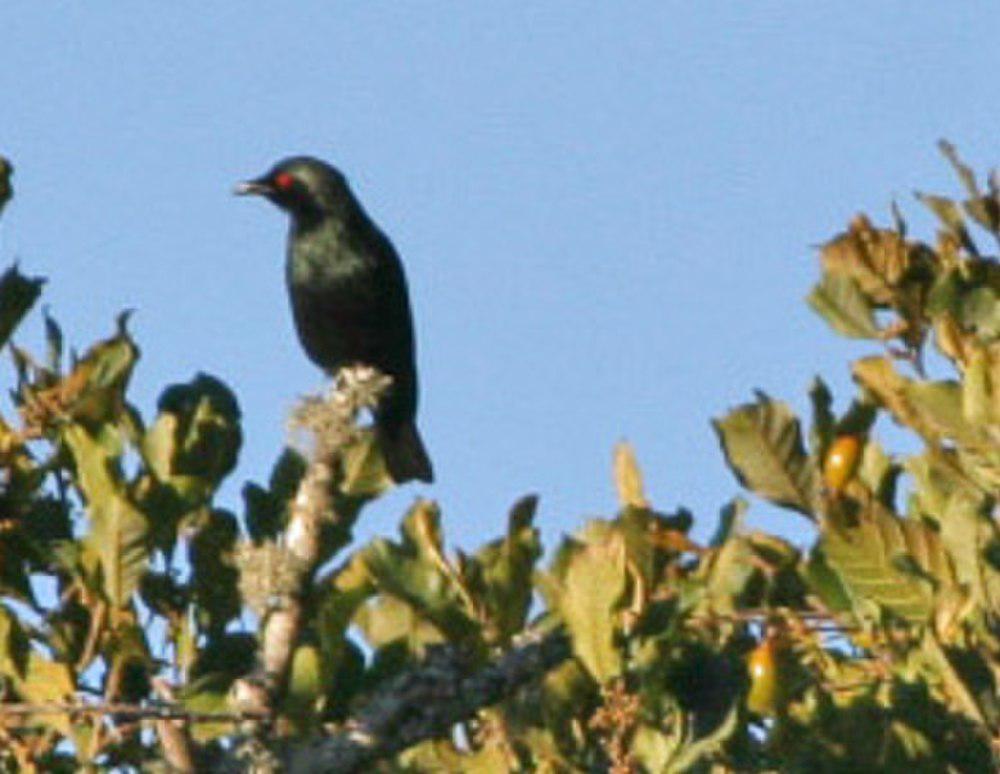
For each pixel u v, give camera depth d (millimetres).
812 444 12883
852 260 13758
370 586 12555
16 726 11898
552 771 12461
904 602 11750
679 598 12086
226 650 12453
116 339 12867
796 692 12227
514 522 12633
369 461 11750
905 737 11734
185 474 12688
